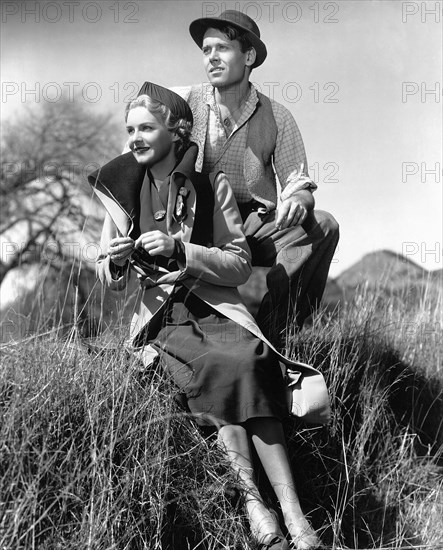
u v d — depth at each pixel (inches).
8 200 398.0
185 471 126.1
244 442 129.0
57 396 119.8
